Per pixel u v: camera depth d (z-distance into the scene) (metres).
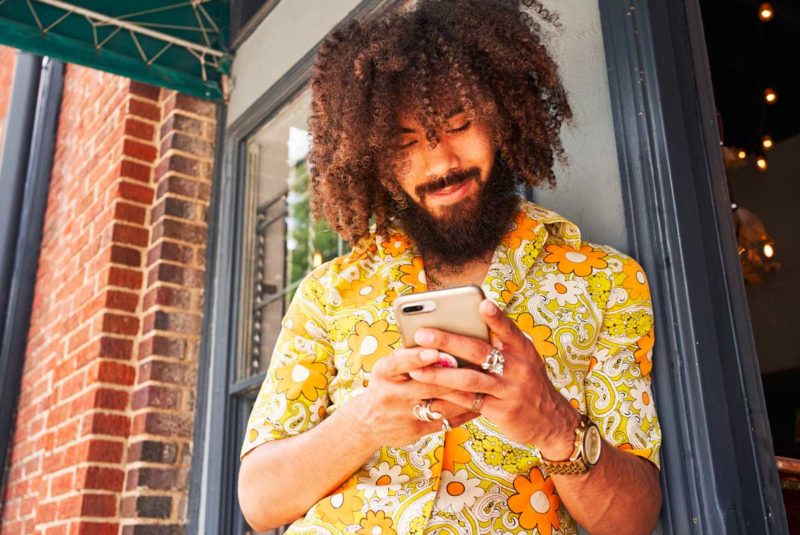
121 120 3.03
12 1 2.52
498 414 0.87
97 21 2.67
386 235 1.22
